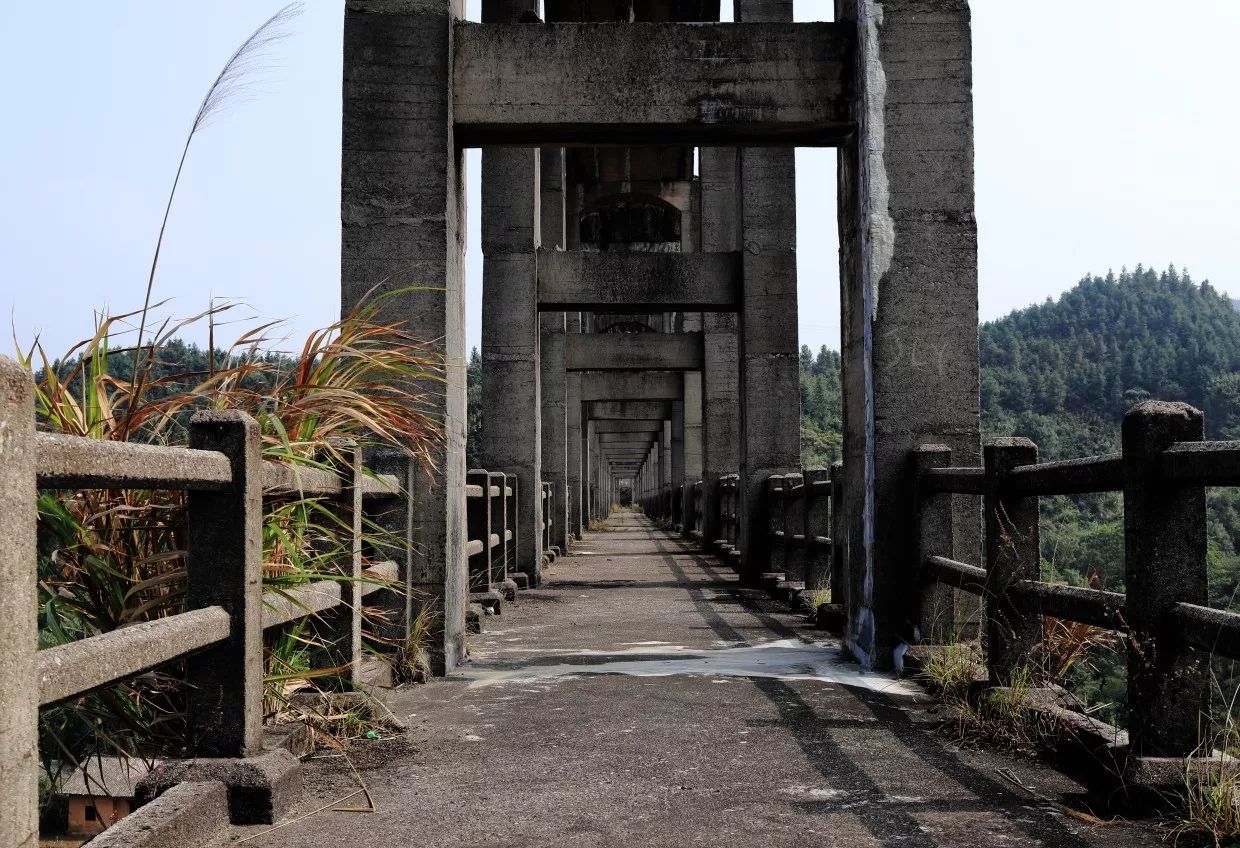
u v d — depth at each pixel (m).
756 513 11.49
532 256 12.41
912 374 5.68
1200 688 3.00
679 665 5.67
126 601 3.24
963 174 5.71
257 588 3.11
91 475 2.16
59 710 3.21
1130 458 3.11
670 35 5.91
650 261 12.46
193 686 3.01
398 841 2.79
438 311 5.78
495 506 10.01
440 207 5.83
